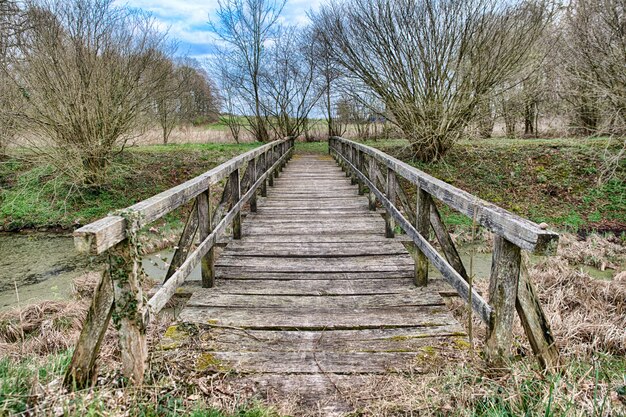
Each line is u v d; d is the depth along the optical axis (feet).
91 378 6.93
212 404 7.16
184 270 9.33
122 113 33.96
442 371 8.19
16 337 13.52
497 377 7.34
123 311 6.73
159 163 41.42
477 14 31.91
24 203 32.83
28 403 6.57
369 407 7.22
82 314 14.56
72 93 30.14
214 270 12.98
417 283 12.60
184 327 9.98
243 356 8.76
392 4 33.94
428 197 11.74
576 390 6.95
